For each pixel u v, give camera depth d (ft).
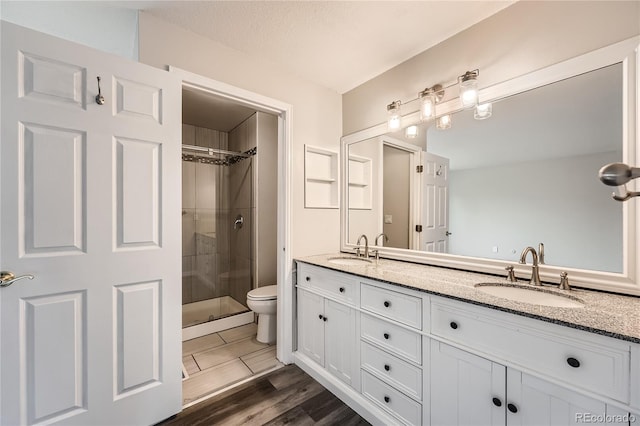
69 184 3.92
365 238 6.98
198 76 5.46
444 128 5.75
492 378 3.38
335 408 5.22
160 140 4.74
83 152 4.03
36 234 3.69
